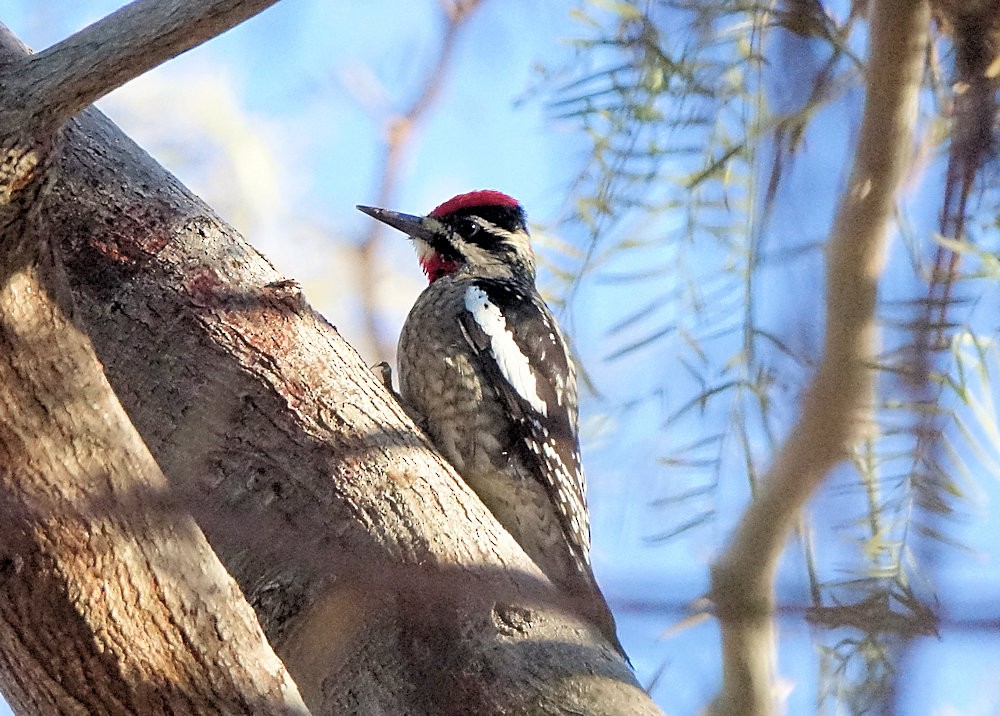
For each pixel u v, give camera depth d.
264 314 7.23
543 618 6.78
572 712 6.50
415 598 6.63
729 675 7.55
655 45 7.33
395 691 6.64
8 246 4.88
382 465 6.91
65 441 4.99
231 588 5.28
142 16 4.84
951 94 6.16
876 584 5.86
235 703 5.19
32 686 5.09
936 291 5.93
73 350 5.05
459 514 6.91
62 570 4.93
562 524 9.53
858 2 6.14
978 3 5.62
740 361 7.20
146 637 5.07
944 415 6.34
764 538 6.77
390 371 10.08
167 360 7.11
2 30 5.54
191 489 6.46
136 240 7.36
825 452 6.38
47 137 4.86
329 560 6.55
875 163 5.99
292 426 6.94
